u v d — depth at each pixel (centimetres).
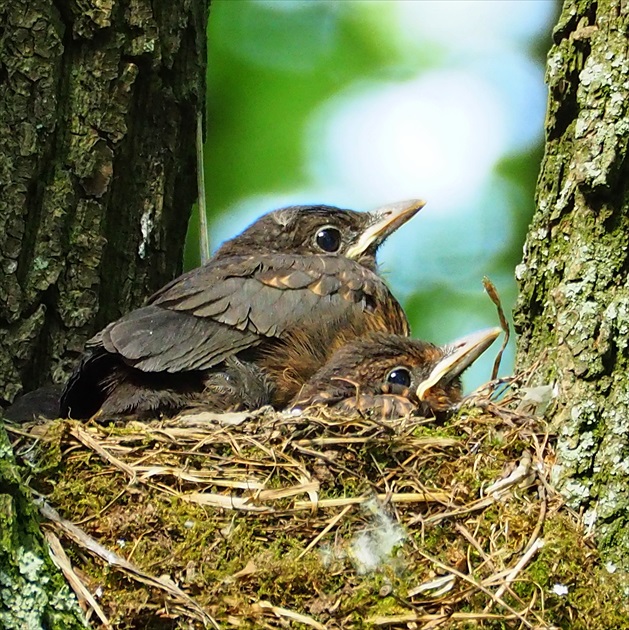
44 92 1027
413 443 870
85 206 1062
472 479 852
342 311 1088
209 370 1022
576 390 850
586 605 790
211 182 1634
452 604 781
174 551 798
